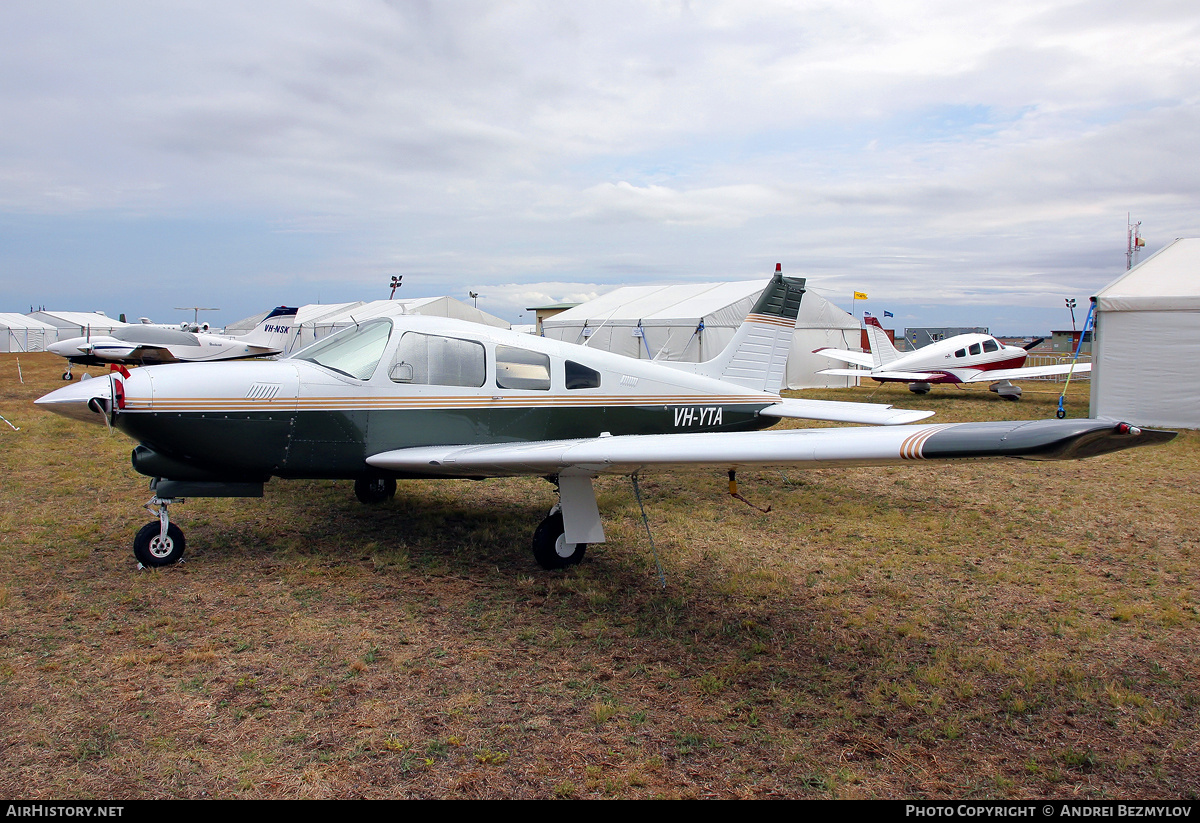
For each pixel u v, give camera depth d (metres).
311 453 4.79
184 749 2.54
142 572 4.43
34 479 6.98
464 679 3.13
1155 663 3.37
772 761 2.57
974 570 4.66
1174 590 4.30
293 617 3.76
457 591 4.23
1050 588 4.32
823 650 3.50
